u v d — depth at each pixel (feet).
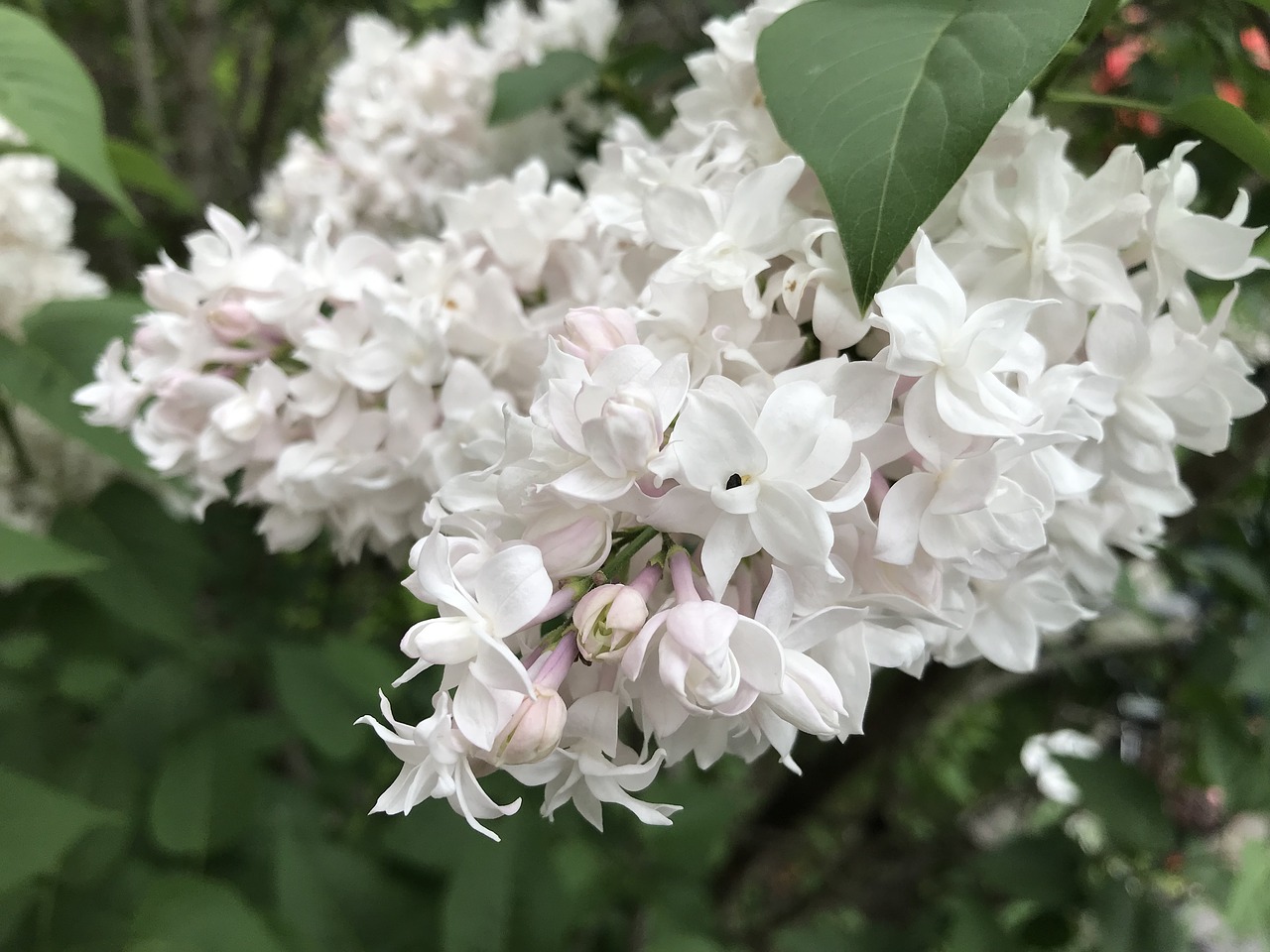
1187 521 1.20
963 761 2.21
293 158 1.25
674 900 1.21
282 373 0.71
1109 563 0.67
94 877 0.95
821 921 1.61
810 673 0.45
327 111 1.38
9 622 1.15
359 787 1.38
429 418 0.69
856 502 0.44
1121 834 1.03
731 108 0.67
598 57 1.28
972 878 1.39
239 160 2.39
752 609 0.50
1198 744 1.14
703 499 0.44
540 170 0.79
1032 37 0.48
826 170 0.48
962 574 0.54
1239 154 0.61
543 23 1.28
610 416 0.42
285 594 1.45
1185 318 0.59
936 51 0.49
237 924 0.89
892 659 0.51
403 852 1.05
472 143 1.24
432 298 0.70
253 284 0.72
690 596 0.46
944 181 0.46
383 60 1.29
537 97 1.10
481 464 0.65
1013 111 0.57
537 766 0.48
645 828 1.27
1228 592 1.19
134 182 1.12
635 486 0.44
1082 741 1.79
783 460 0.45
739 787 1.72
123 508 1.11
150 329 0.72
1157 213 0.57
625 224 0.61
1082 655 1.58
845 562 0.51
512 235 0.72
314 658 1.12
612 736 0.48
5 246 1.20
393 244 1.15
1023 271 0.56
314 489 0.72
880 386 0.47
